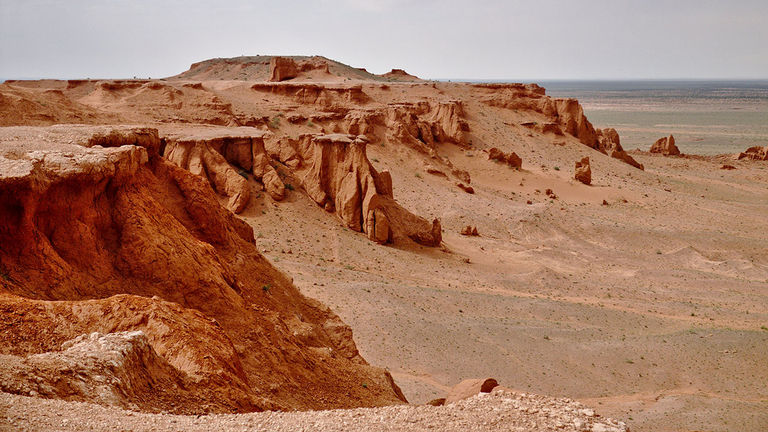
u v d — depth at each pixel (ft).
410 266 190.29
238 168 205.87
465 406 46.06
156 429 33.78
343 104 367.66
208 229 79.05
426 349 126.31
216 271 66.39
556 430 41.04
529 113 455.22
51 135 74.33
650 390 122.93
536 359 130.31
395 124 338.34
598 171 385.91
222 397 44.39
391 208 214.07
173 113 304.71
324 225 202.18
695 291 195.21
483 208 278.05
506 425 41.60
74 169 56.80
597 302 177.58
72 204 57.31
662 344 140.67
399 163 317.63
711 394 121.39
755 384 125.90
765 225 294.05
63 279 53.31
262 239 179.42
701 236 257.96
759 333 147.13
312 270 161.89
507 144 406.41
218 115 312.29
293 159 225.56
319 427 39.37
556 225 266.16
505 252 229.45
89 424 31.83
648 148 595.06
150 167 79.97
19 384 33.99
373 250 195.62
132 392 39.11
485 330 140.15
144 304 49.57
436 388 109.50
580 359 132.26
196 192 79.56
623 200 323.78
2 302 44.88
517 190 329.52
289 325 79.41
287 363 64.75
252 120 317.63
